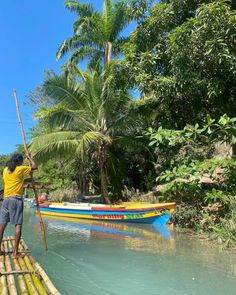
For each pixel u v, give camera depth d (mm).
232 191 10297
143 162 20250
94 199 19391
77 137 16844
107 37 20172
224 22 9547
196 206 11211
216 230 9258
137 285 5664
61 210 15500
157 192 17125
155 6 11773
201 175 10242
